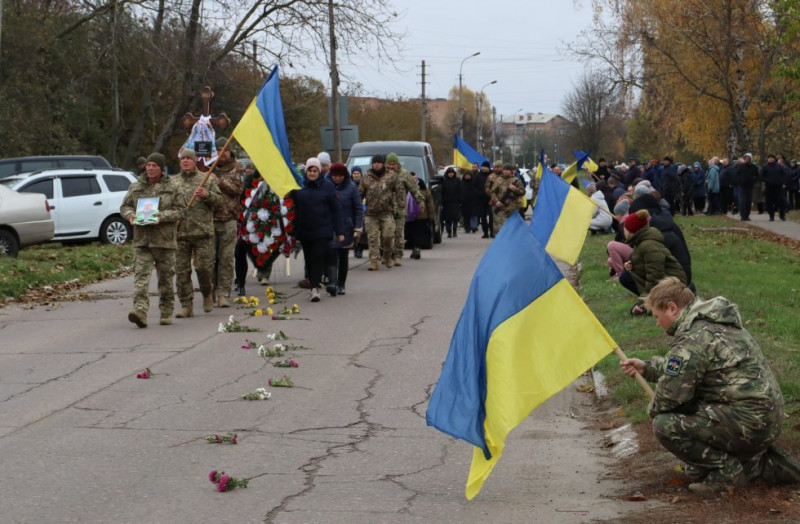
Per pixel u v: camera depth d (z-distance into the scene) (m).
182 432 7.89
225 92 46.84
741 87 41.19
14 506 6.09
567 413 8.55
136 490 6.42
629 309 12.45
